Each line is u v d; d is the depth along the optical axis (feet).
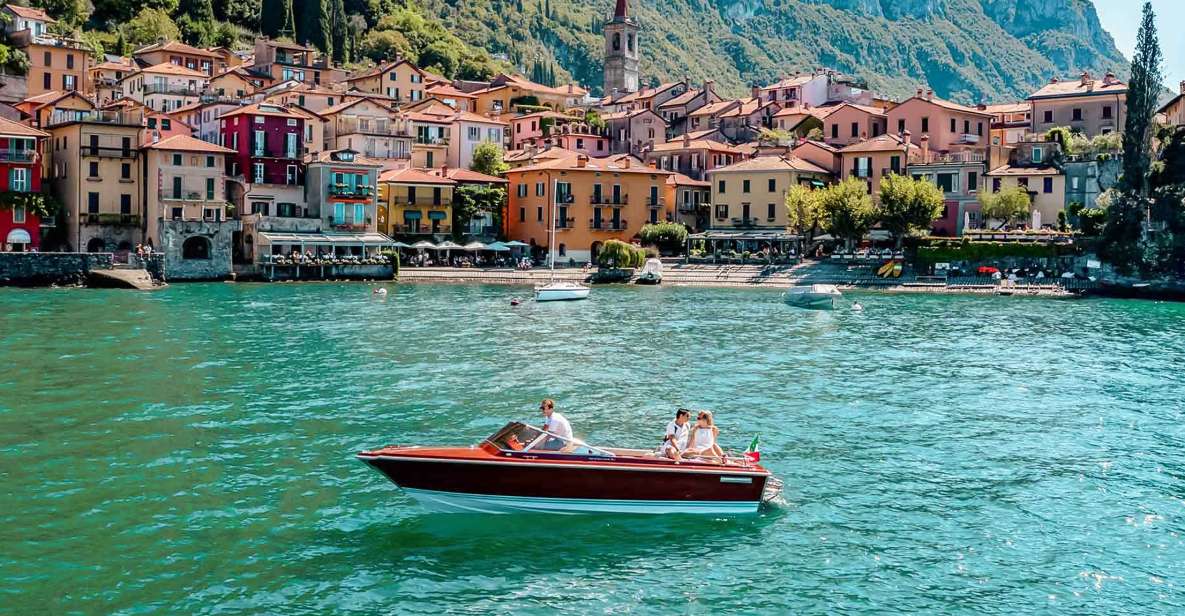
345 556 80.28
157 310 252.83
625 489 89.51
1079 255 362.12
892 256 395.96
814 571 79.10
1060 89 491.72
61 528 84.38
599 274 404.98
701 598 74.23
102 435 114.32
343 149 463.42
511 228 487.20
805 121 563.89
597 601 73.51
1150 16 363.15
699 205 506.07
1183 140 363.97
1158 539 85.97
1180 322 252.62
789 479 102.12
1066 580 77.77
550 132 590.96
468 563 79.66
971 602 74.02
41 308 251.80
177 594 72.90
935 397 145.38
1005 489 99.30
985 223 411.54
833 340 209.67
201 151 387.34
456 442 114.32
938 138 484.33
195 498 92.48
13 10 512.22
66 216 385.91
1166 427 126.72
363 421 124.06
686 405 137.49
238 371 158.71
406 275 400.47
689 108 654.94
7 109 448.65
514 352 185.26
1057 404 140.77
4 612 69.41
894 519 90.43
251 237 401.08
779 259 416.67
